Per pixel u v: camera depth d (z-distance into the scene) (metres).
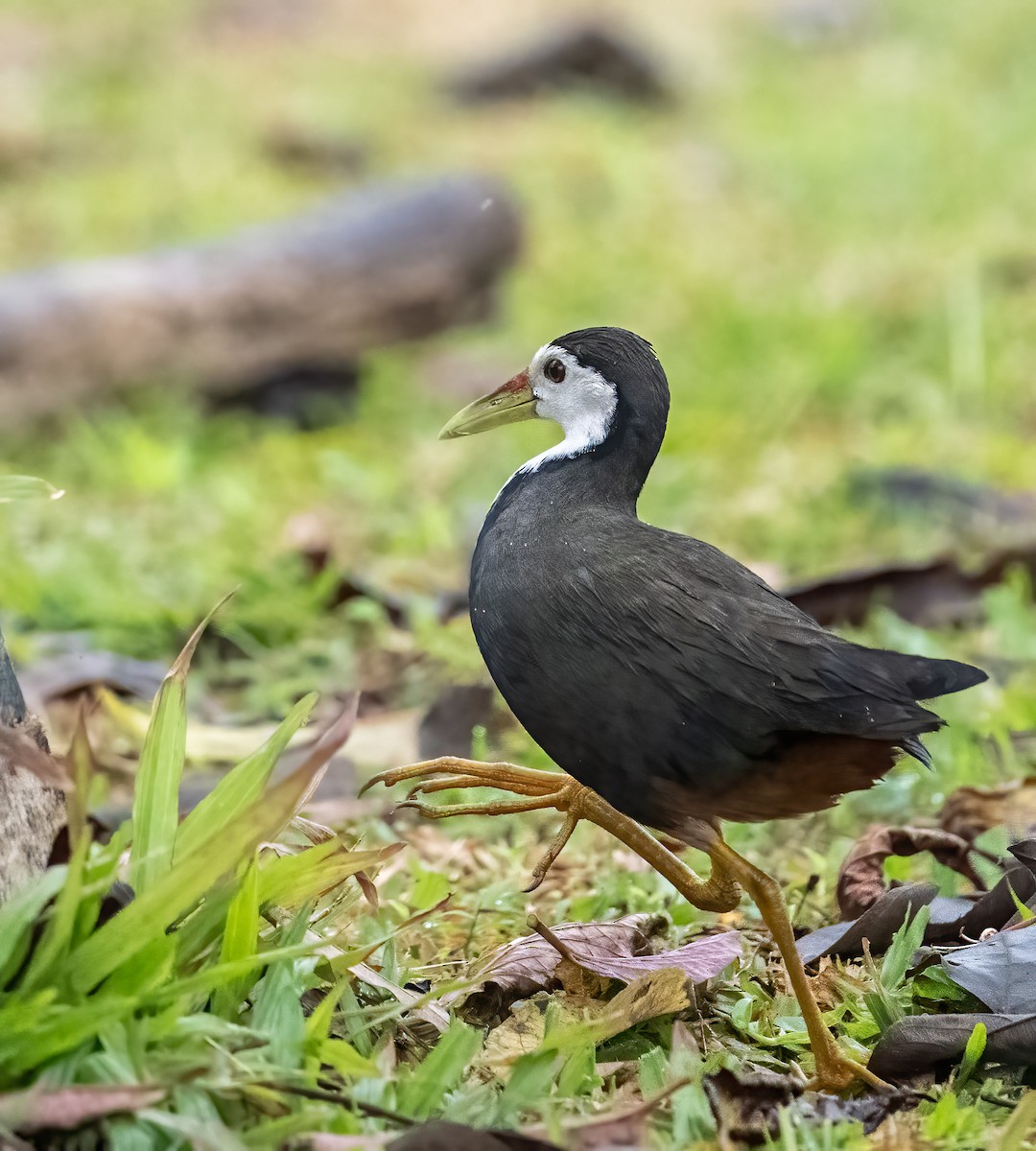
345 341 16.33
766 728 5.33
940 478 13.32
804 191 25.34
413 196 17.03
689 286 20.58
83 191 24.36
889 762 5.46
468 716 8.82
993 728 8.59
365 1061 4.89
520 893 7.00
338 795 8.26
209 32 34.00
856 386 16.88
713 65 33.69
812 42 35.84
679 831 5.59
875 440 15.34
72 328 15.11
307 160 26.30
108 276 15.52
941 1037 5.42
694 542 5.77
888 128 28.22
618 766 5.54
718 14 37.38
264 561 11.83
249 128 27.86
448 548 12.78
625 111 30.06
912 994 5.97
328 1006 5.09
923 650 9.71
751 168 26.84
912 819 7.89
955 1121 5.11
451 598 10.97
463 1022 5.55
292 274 16.06
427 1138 4.64
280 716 9.56
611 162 26.33
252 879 5.09
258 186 24.95
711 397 16.73
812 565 12.22
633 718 5.45
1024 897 6.35
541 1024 5.69
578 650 5.54
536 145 27.19
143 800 5.32
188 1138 4.53
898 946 5.90
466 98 29.97
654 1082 5.27
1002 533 12.58
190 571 11.73
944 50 34.88
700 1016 5.77
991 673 9.70
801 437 15.64
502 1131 4.64
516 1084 5.02
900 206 24.36
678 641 5.42
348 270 16.28
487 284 17.16
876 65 33.91
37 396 15.02
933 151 26.97
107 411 15.40
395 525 13.24
